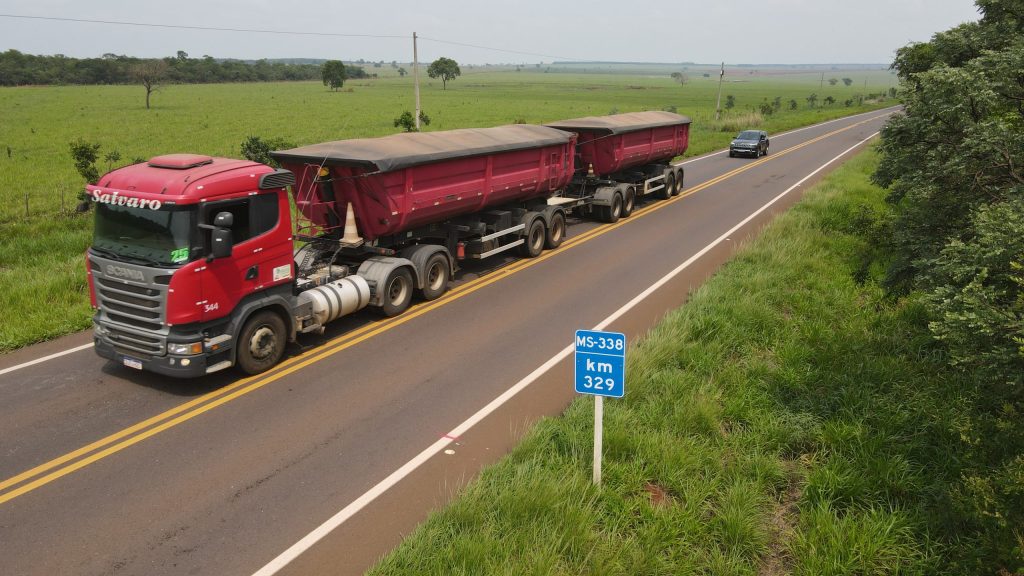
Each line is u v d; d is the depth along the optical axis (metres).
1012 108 8.59
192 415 7.91
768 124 58.59
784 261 14.02
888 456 6.63
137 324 8.33
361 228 11.48
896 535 5.52
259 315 9.03
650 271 14.45
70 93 102.81
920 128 8.70
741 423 7.62
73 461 6.88
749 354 9.39
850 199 21.34
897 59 13.71
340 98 102.50
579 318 11.45
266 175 8.79
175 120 61.72
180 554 5.50
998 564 5.14
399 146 11.55
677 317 10.41
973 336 5.68
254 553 5.53
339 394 8.52
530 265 15.07
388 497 6.33
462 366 9.42
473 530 5.49
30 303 11.50
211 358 8.39
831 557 5.32
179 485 6.48
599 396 6.00
